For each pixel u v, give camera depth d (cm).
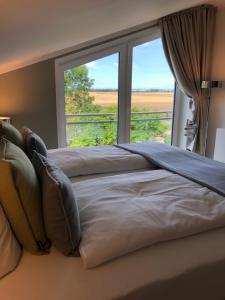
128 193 147
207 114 401
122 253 106
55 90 356
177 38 370
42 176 112
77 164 202
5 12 127
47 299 89
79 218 115
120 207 127
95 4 166
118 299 92
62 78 359
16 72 332
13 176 97
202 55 381
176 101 433
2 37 175
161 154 231
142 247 111
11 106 341
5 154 110
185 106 429
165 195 145
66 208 102
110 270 101
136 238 109
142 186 156
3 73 327
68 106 375
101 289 94
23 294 90
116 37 367
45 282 95
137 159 222
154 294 99
